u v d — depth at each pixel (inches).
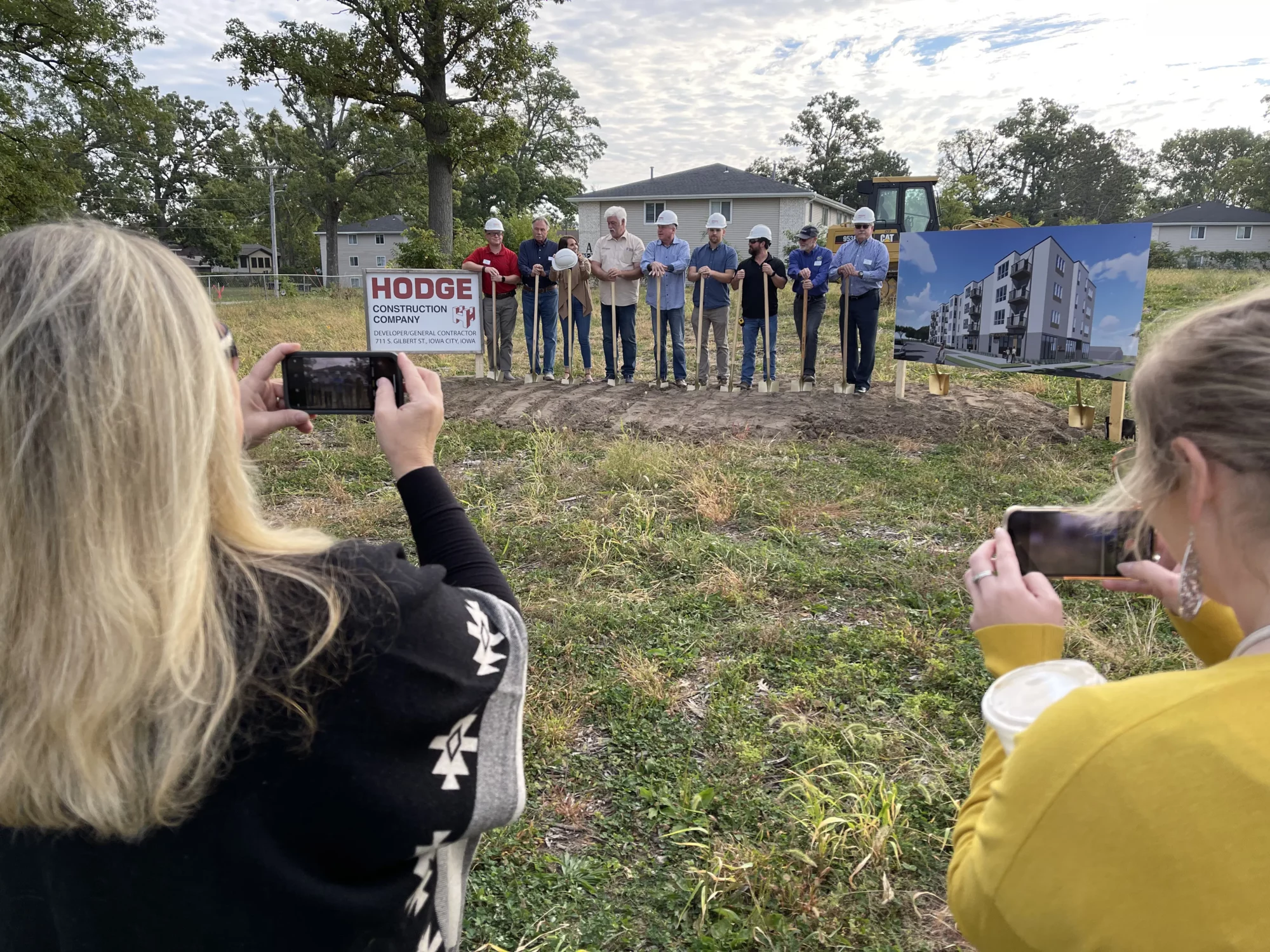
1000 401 346.0
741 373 386.0
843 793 107.6
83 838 30.1
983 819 32.3
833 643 147.3
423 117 986.7
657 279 367.2
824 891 94.2
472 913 91.8
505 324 406.3
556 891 95.0
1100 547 46.5
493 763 35.5
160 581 27.5
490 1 935.0
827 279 364.2
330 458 268.7
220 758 29.0
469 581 41.8
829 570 176.6
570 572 179.0
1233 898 25.7
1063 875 28.4
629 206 1621.6
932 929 89.7
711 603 162.7
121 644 26.7
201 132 2748.5
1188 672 30.0
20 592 27.5
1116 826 27.5
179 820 29.5
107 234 31.6
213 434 30.7
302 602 30.5
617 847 102.0
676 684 134.8
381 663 31.1
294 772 30.1
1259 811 26.0
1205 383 29.9
